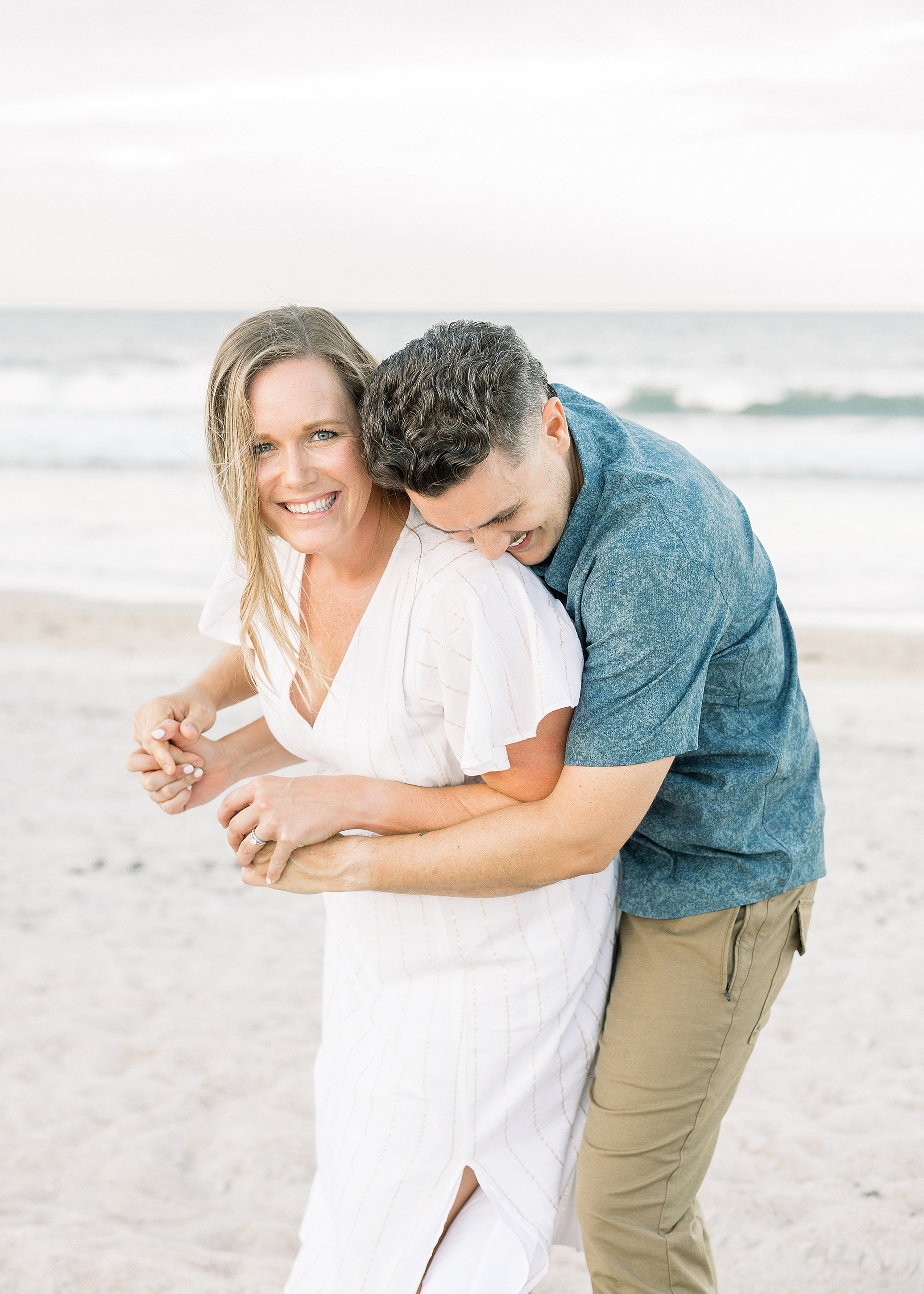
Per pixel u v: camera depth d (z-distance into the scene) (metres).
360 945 1.84
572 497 1.68
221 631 2.05
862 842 5.31
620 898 1.91
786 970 1.90
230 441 1.61
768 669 1.82
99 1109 3.16
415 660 1.65
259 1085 3.31
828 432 19.59
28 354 29.11
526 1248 1.70
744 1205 2.77
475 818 1.66
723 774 1.78
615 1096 1.79
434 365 1.44
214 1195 2.81
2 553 12.75
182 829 5.48
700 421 21.28
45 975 4.01
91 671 8.42
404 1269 1.70
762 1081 3.38
